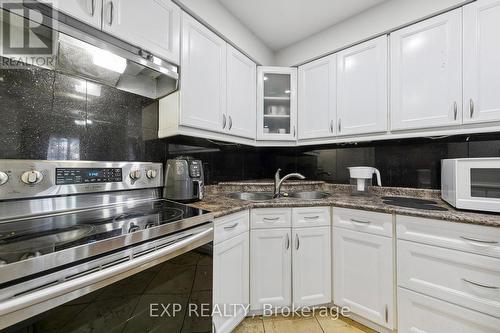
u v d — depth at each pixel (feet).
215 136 5.05
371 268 4.28
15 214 2.92
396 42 4.89
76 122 3.56
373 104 5.19
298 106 6.55
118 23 3.19
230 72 5.37
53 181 3.18
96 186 3.61
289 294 4.71
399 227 3.97
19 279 1.69
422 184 5.40
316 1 4.98
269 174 8.04
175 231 2.92
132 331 2.38
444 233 3.55
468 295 3.34
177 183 4.44
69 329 1.90
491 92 3.89
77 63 3.45
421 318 3.75
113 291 2.22
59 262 1.89
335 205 4.77
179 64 4.10
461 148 4.90
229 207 4.06
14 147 2.98
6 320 1.61
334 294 4.81
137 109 4.38
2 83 2.90
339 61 5.74
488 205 3.45
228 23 5.20
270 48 6.84
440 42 4.36
